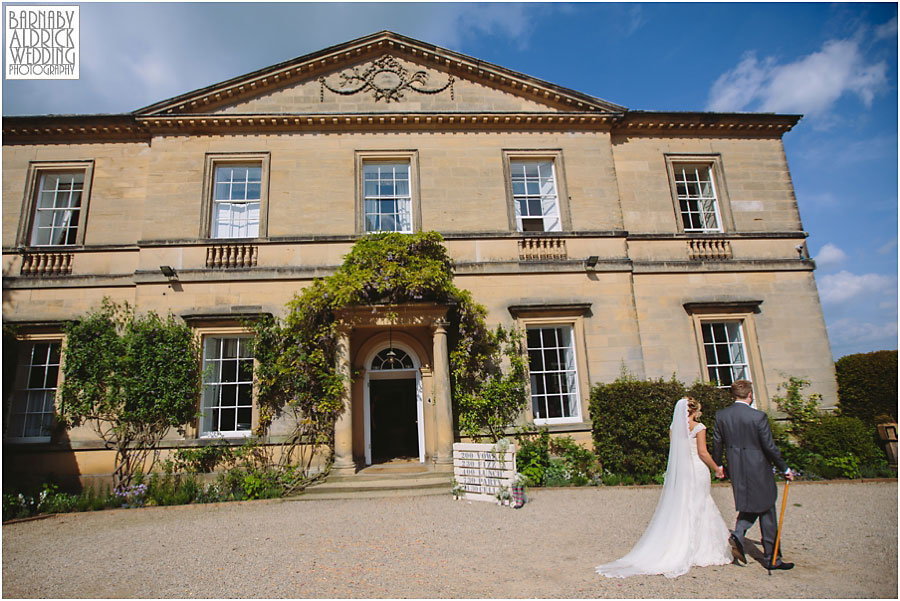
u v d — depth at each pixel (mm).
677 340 12766
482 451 9227
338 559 5957
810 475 10852
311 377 11109
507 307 12266
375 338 12039
